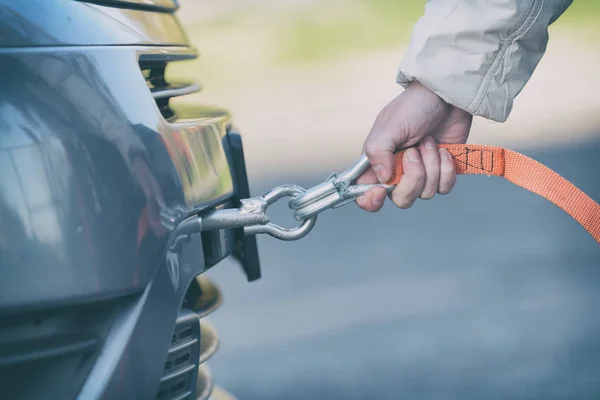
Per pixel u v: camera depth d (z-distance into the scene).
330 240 7.05
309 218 2.05
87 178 1.52
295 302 5.67
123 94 1.61
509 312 5.34
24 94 1.50
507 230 7.09
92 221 1.52
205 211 1.82
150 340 1.60
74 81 1.54
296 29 21.22
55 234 1.49
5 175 1.47
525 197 8.12
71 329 1.56
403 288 5.82
